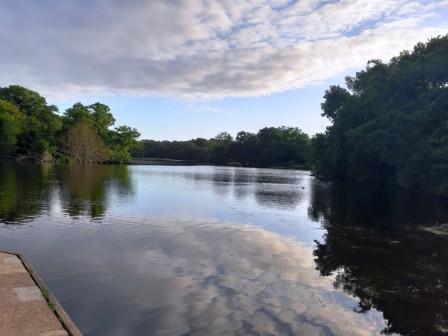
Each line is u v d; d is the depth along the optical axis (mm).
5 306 7676
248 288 10953
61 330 6820
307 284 11539
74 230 17703
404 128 43000
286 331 8430
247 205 29219
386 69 55500
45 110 103938
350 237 18500
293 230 19844
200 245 15734
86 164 101375
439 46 48906
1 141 90125
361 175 60750
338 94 71312
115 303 9523
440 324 9133
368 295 10820
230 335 8117
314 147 81375
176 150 183375
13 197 28328
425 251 15930
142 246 15164
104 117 114750
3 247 14375
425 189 42469
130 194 33812
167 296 10086
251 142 159125
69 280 11031
